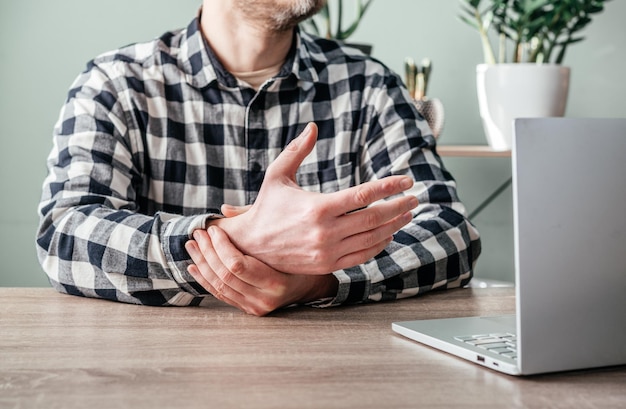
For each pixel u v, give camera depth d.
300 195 0.89
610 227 0.67
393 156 1.41
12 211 2.25
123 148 1.31
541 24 2.04
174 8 2.27
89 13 2.23
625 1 2.40
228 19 1.36
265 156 1.41
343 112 1.45
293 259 0.90
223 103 1.39
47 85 2.23
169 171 1.36
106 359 0.71
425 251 1.11
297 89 1.42
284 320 0.90
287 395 0.60
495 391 0.62
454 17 2.34
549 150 0.65
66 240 1.07
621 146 0.67
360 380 0.64
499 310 0.98
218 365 0.69
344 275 1.00
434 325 0.83
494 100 2.03
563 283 0.66
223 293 0.93
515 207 0.64
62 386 0.62
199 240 0.94
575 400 0.60
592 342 0.67
